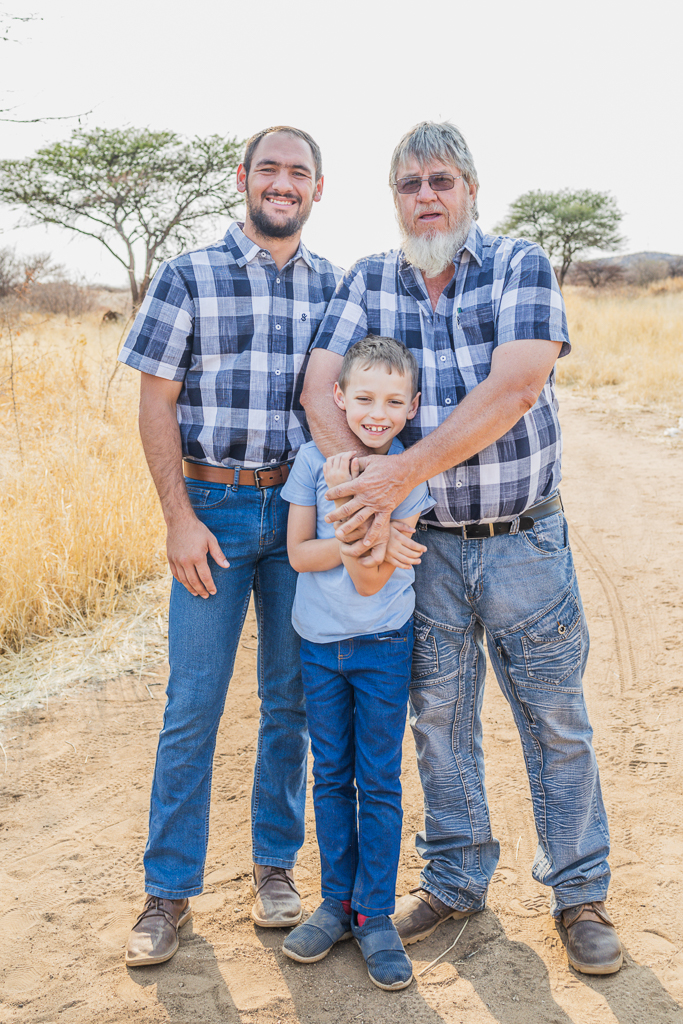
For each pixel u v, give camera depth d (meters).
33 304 12.87
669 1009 1.96
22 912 2.37
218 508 2.34
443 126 2.13
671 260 40.31
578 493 6.77
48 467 5.30
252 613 4.79
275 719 2.43
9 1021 1.97
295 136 2.28
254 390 2.33
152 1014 1.99
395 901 2.25
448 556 2.23
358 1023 1.95
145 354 2.26
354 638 2.17
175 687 2.29
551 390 2.24
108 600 4.39
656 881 2.44
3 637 4.01
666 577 4.93
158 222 20.17
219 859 2.66
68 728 3.38
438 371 2.21
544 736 2.24
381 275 2.28
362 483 2.01
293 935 2.18
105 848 2.67
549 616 2.20
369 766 2.15
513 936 2.26
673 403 10.34
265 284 2.34
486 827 2.31
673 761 3.10
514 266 2.15
